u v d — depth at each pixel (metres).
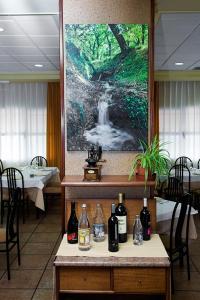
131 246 2.14
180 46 4.86
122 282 1.95
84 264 1.91
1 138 7.24
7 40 4.38
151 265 1.90
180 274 3.18
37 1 3.06
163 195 5.20
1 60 5.68
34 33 4.07
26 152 7.22
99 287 1.96
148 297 2.51
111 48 2.43
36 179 4.99
